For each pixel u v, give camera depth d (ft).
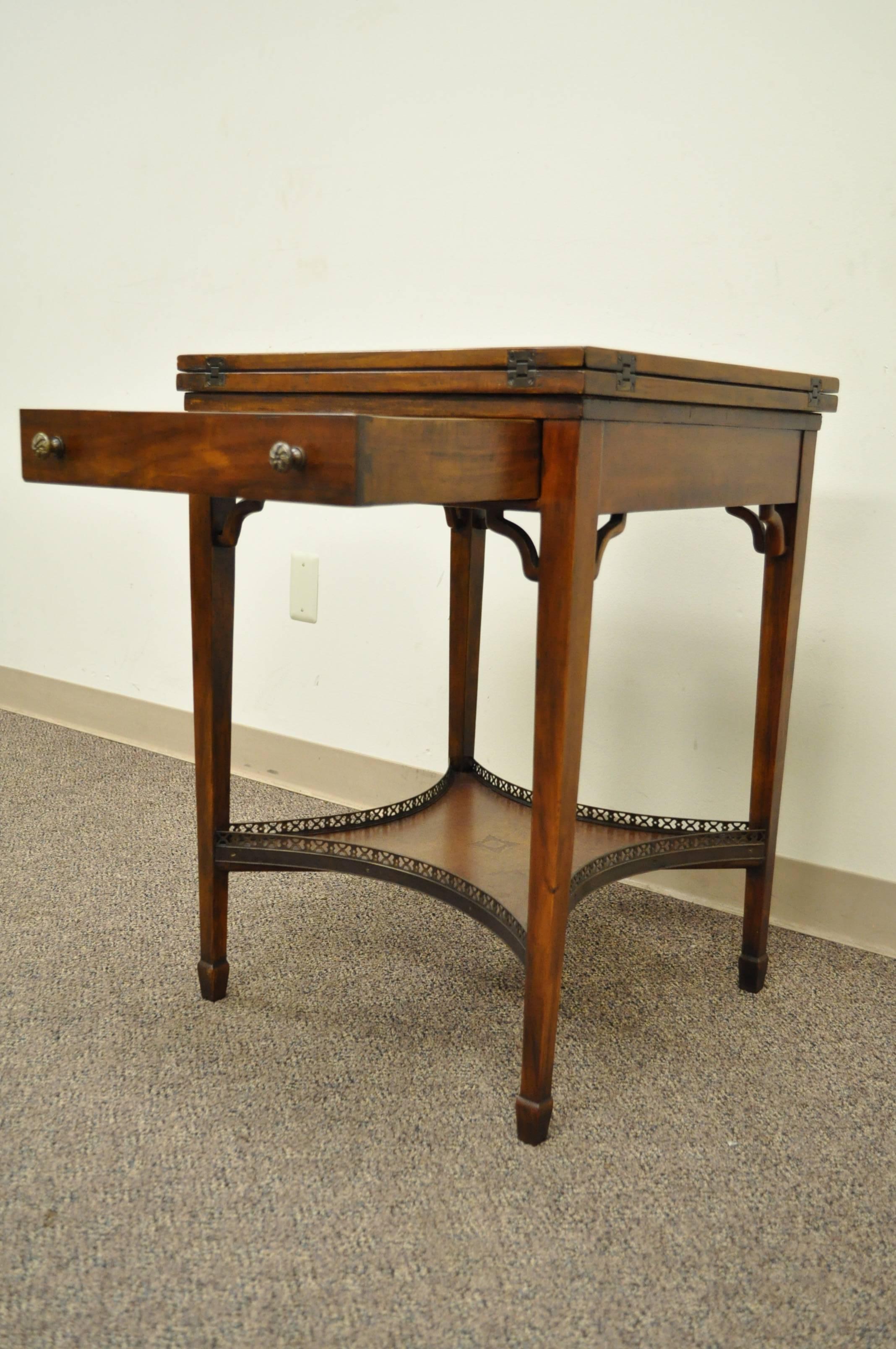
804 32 4.25
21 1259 2.73
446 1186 3.06
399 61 5.39
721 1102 3.51
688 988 4.27
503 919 3.44
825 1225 2.96
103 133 6.64
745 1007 4.13
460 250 5.37
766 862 4.15
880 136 4.15
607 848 4.01
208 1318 2.57
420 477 2.59
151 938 4.50
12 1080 3.48
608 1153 3.24
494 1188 3.06
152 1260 2.74
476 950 4.49
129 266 6.70
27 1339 2.48
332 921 4.73
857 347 4.33
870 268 4.25
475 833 4.21
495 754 5.68
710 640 4.89
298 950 4.45
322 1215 2.93
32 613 7.70
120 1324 2.54
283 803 6.23
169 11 6.20
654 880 5.22
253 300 6.20
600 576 5.16
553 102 4.95
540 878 3.15
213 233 6.28
